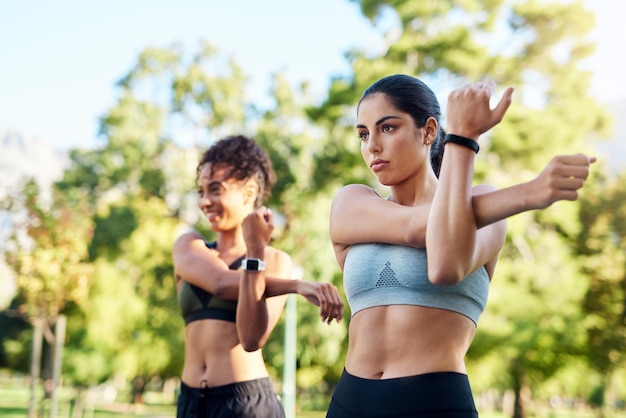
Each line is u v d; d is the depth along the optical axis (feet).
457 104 5.58
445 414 6.15
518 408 77.87
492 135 66.54
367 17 74.33
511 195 5.49
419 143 6.64
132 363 83.51
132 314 82.17
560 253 64.80
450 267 5.59
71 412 89.97
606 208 70.38
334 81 73.20
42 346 83.92
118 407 122.52
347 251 7.10
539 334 60.49
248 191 10.93
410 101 6.59
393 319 6.47
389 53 71.87
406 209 6.50
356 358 6.63
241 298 9.79
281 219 79.05
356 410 6.41
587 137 72.33
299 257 73.51
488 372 60.75
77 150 96.94
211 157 10.96
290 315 50.85
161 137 99.60
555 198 5.38
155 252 87.81
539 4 70.95
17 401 114.93
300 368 79.20
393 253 6.57
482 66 70.85
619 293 69.97
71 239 66.39
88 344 81.35
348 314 72.90
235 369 10.27
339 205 7.04
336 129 74.38
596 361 68.23
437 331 6.40
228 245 10.93
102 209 89.51
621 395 77.66
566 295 62.34
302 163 77.82
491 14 72.59
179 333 84.74
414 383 6.26
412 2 71.97
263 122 87.56
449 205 5.55
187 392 10.46
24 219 64.85
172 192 97.09
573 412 146.41
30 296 64.13
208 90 99.40
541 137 66.59
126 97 99.71
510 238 65.00
